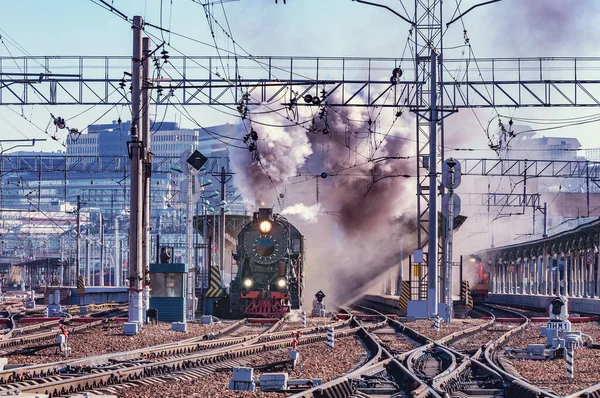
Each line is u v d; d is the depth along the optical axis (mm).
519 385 20016
